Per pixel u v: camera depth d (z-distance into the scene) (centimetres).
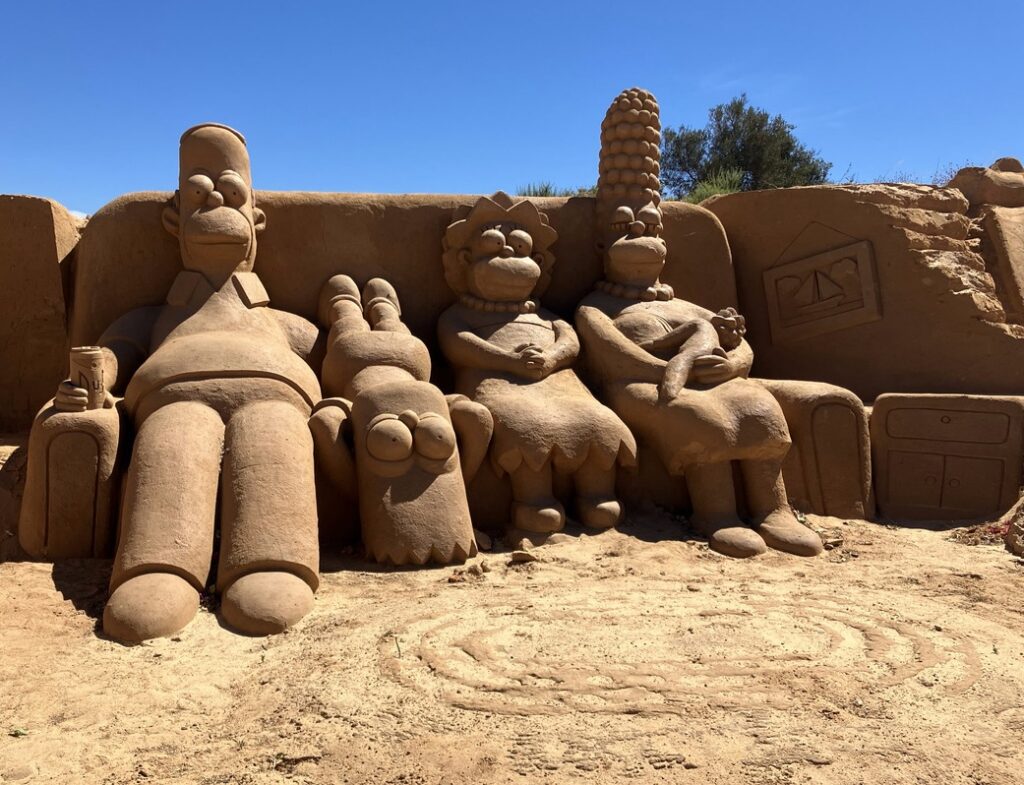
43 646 339
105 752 266
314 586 398
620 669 321
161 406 445
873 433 573
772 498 519
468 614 373
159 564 375
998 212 676
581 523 509
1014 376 627
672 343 563
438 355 600
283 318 550
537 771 256
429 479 450
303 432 443
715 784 250
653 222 605
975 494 549
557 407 511
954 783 252
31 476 436
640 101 615
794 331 663
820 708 294
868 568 463
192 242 516
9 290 604
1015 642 356
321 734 275
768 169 1557
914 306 636
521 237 574
